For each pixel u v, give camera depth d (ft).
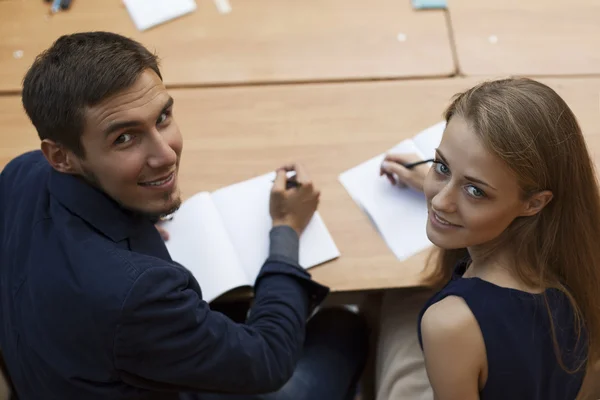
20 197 2.81
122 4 4.56
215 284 3.25
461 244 2.52
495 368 2.48
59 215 2.51
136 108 2.25
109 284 2.31
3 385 3.72
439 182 2.49
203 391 2.80
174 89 4.13
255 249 3.44
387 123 3.96
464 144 2.28
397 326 3.76
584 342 2.77
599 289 2.78
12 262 2.66
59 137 2.31
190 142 3.86
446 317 2.48
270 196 3.47
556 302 2.56
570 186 2.41
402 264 3.36
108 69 2.19
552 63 4.30
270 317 3.05
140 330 2.35
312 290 3.28
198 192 3.64
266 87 4.15
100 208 2.52
